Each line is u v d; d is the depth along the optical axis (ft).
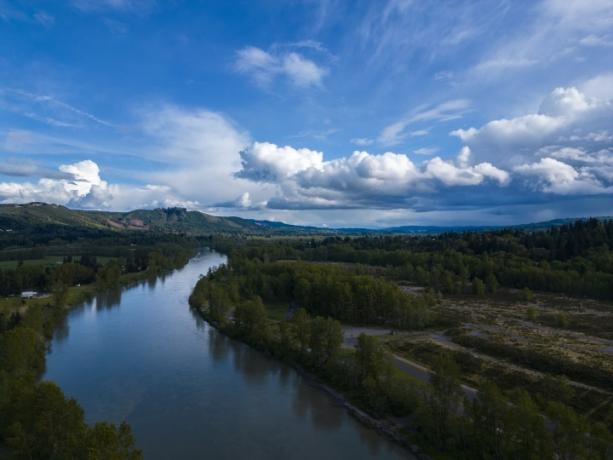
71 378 342.23
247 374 357.00
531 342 417.69
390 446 249.14
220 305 518.78
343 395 312.91
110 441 178.81
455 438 235.20
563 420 192.24
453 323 504.84
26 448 199.31
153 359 389.80
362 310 530.27
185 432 262.26
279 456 237.66
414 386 285.02
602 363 348.59
